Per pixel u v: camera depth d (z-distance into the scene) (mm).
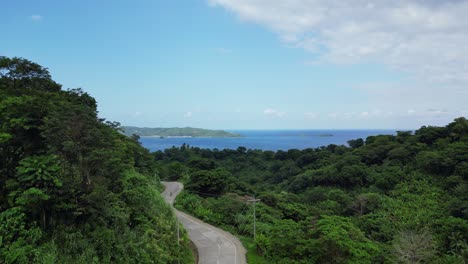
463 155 48000
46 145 15312
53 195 13594
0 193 13961
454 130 61750
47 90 26266
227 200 39656
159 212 23203
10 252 11258
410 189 48469
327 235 22688
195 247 27641
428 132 65312
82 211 14883
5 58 24328
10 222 12414
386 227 38844
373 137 81188
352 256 21812
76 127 15766
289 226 28469
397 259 24953
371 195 47062
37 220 13789
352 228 25500
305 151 91750
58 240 13641
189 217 36594
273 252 23562
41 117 15883
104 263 14125
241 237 30953
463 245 29672
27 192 12312
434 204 42094
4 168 14305
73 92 29438
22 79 24781
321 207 48375
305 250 22031
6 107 15555
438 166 50250
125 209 18641
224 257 25656
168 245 20922
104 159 16422
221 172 49781
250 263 24516
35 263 11742
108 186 18734
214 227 33781
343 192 54188
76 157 15578
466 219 36688
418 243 25781
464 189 42281
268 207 42156
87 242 14211
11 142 14836
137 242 17328
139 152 42688
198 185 45625
